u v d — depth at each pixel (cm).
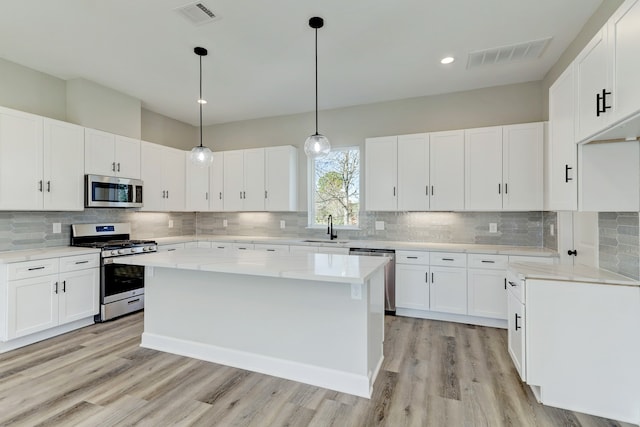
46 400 214
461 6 244
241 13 252
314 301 238
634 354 196
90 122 379
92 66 343
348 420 196
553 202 249
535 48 304
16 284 288
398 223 442
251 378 245
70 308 330
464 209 379
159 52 314
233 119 533
